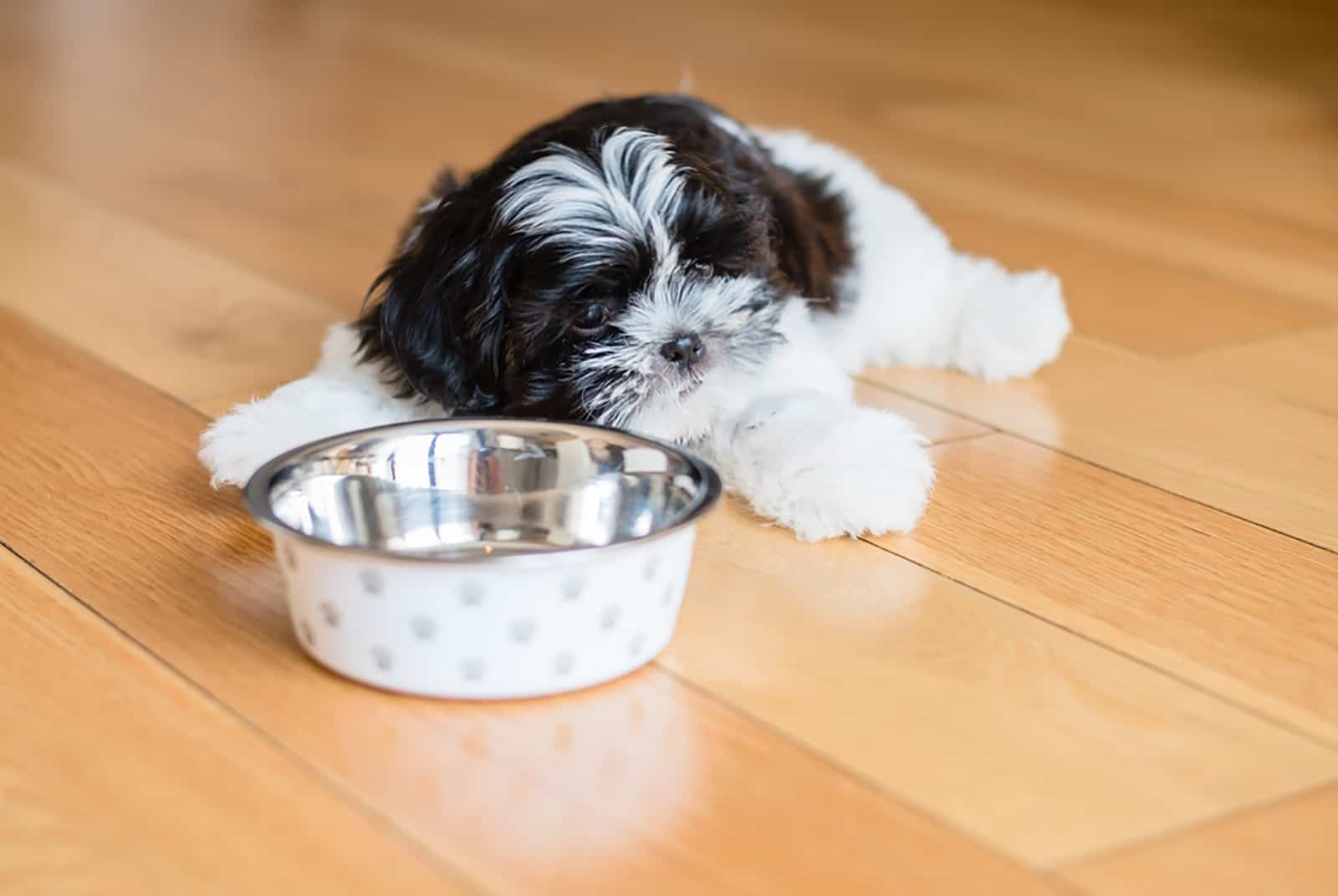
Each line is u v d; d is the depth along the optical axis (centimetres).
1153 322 167
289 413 139
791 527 138
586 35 286
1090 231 184
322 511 131
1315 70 266
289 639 128
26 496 140
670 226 138
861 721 124
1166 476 145
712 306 139
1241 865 117
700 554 136
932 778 121
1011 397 155
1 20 287
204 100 229
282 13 303
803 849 118
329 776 120
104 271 171
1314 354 162
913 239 160
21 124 212
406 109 227
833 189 159
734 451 139
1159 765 122
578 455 134
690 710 124
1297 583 134
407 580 122
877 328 158
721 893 116
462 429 134
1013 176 197
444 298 139
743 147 149
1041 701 125
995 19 310
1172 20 310
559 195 137
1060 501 142
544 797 119
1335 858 118
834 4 326
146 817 118
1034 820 119
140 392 152
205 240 178
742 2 327
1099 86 252
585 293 138
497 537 133
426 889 116
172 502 139
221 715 123
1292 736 124
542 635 123
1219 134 223
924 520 139
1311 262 179
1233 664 128
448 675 123
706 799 120
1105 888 116
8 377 153
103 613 130
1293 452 148
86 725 123
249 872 116
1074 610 132
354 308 166
